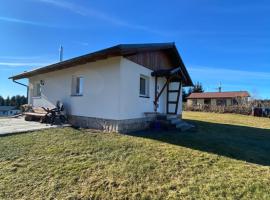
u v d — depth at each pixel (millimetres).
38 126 7961
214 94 40375
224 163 4555
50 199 3254
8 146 5324
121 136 6734
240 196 3227
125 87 7672
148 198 3219
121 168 4168
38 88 12250
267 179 3773
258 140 7512
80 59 7820
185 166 4320
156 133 7676
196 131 8836
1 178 3824
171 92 11492
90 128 8125
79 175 3896
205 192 3334
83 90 8820
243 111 23938
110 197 3270
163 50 10922
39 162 4438
